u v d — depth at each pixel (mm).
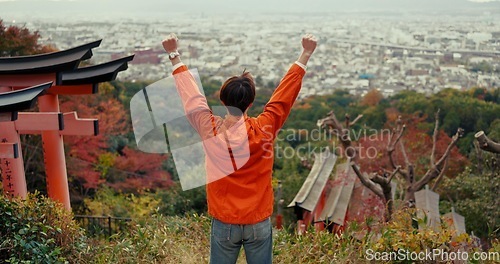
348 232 4270
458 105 21156
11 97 4309
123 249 4055
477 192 11875
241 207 2551
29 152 13445
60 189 6074
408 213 4738
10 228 4016
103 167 15648
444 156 9992
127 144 17969
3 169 5406
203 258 4078
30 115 5355
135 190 15906
